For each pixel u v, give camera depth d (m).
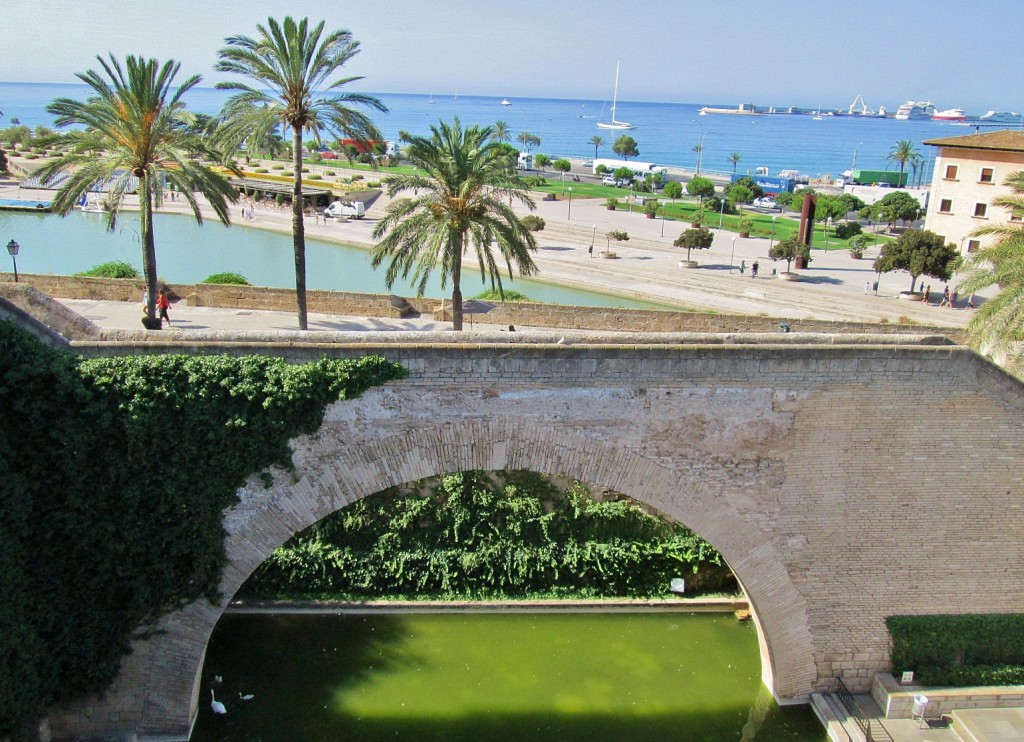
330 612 22.98
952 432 17.70
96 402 15.46
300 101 33.78
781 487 17.84
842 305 54.34
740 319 40.22
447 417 16.88
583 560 23.84
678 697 19.92
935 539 18.36
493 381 16.73
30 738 16.47
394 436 16.89
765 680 20.08
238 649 21.28
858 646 18.84
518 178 33.09
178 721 17.78
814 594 18.55
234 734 18.20
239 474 16.55
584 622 22.97
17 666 15.52
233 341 16.75
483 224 32.12
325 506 17.14
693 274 62.75
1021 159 59.72
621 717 19.17
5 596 15.12
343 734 18.36
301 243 35.84
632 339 17.97
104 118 32.53
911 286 58.91
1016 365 24.92
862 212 92.38
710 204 101.06
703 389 17.06
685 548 23.92
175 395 15.84
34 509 15.66
